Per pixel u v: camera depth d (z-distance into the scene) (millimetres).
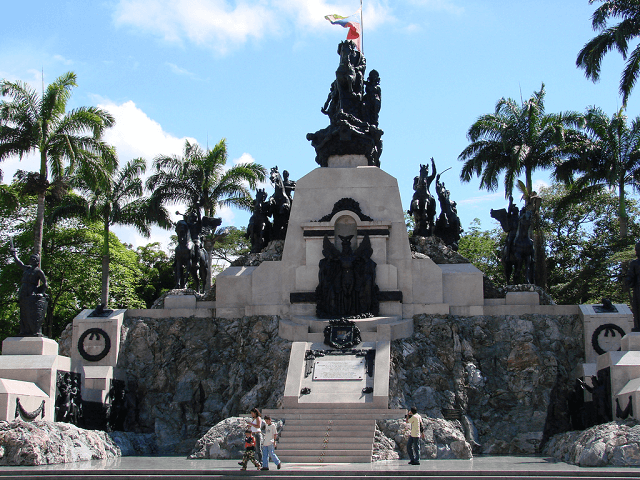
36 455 30516
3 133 51938
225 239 87812
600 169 58125
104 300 62719
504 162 60281
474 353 42719
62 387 36344
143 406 43594
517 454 38344
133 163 64375
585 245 72688
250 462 30906
